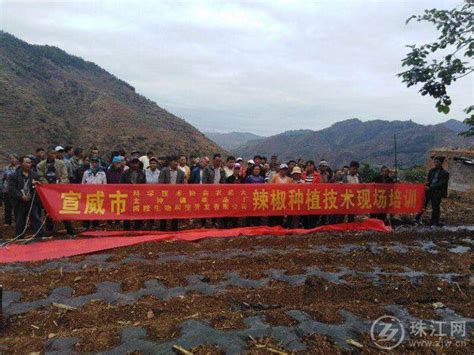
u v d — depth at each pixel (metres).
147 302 5.33
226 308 5.30
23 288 5.70
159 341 4.36
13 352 4.08
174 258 7.28
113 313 4.97
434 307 5.52
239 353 4.15
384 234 9.70
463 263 7.71
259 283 6.24
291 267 6.94
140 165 9.62
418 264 7.59
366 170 19.33
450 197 18.06
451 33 6.84
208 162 10.13
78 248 7.68
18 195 8.11
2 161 35.44
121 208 8.83
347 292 5.99
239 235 9.05
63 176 9.44
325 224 11.01
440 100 7.27
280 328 4.64
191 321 4.68
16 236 8.27
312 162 10.91
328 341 4.50
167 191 9.12
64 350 4.11
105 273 6.36
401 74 7.43
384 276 6.69
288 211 9.96
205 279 6.30
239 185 9.60
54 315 4.88
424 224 11.45
